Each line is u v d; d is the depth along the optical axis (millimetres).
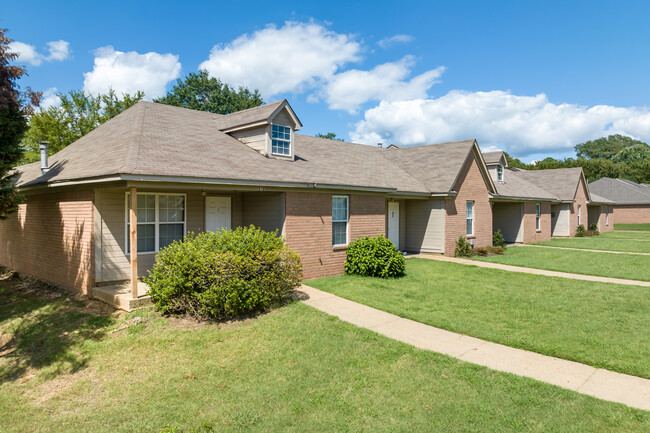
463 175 19188
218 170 10086
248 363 6172
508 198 22531
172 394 5332
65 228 10953
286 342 6918
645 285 11758
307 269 12156
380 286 11297
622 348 6582
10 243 14578
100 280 9891
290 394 5242
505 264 15766
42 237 12211
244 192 12953
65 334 7539
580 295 10414
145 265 10672
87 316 8352
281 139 13469
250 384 5535
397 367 5941
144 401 5191
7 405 5262
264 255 8727
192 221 11727
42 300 10008
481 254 18547
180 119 14008
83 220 10125
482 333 7348
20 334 7906
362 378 5625
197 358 6387
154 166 8898
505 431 4328
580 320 8180
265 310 8633
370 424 4531
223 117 15719
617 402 4836
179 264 7938
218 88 45375
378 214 14875
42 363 6477
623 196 49156
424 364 6020
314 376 5719
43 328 7992
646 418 4457
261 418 4719
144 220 10680
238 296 8023
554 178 32094
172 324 7766
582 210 32781
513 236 25266
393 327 7738
